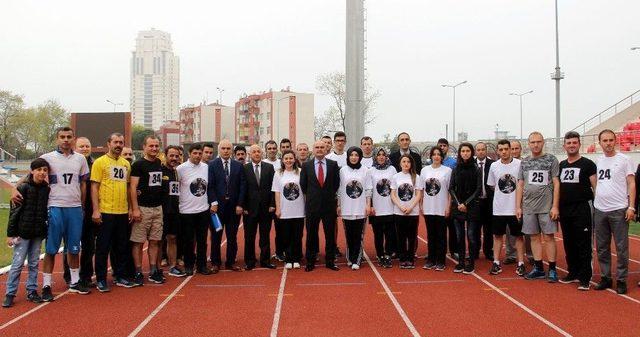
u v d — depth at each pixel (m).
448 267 9.41
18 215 6.98
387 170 9.50
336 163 9.26
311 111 78.62
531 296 7.34
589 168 7.80
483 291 7.64
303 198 9.30
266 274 8.89
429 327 6.03
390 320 6.30
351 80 15.23
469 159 8.80
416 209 9.22
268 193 9.34
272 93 77.06
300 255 9.48
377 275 8.75
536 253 8.41
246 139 81.94
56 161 7.29
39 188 7.07
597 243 7.73
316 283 8.20
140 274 8.19
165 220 8.59
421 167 10.29
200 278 8.62
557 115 34.00
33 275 7.16
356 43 15.23
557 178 8.09
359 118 15.22
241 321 6.29
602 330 5.87
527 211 8.30
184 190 8.77
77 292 7.63
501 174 8.77
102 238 7.70
